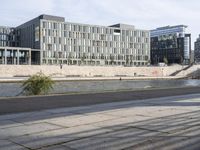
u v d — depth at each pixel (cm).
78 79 8169
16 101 1520
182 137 756
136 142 706
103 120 981
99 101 1545
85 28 13775
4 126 890
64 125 899
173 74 12938
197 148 660
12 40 14300
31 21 13425
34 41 13025
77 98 1680
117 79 9206
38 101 1522
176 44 18775
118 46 14812
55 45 12862
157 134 787
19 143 695
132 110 1216
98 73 11306
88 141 713
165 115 1086
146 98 1714
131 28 15562
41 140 721
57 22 12962
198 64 14325
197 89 2430
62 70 10444
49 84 2317
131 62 15075
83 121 964
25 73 9619
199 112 1162
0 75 9138
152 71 12544
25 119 1007
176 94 1973
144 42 15762
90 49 13900
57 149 648
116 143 697
